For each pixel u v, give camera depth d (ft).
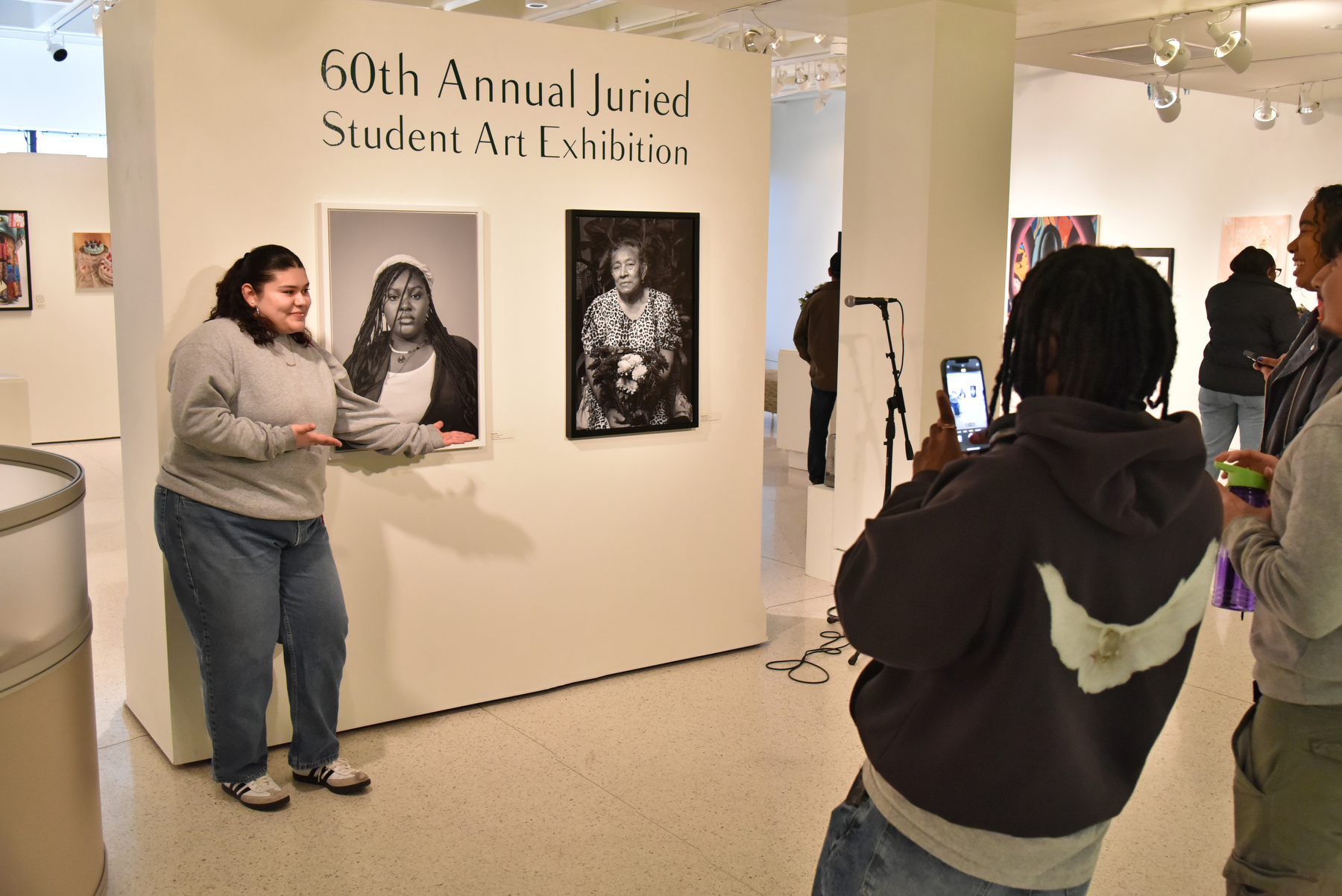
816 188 46.34
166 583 10.90
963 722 4.56
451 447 12.21
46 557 7.54
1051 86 33.63
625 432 13.37
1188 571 4.67
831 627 16.03
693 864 9.56
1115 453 4.19
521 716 12.70
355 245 11.23
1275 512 5.95
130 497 11.80
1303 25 19.15
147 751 11.69
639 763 11.53
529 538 12.92
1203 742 12.28
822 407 23.38
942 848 4.68
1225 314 22.03
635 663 14.05
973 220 16.93
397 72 11.37
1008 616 4.40
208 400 9.52
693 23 30.22
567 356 12.87
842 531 18.17
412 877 9.32
